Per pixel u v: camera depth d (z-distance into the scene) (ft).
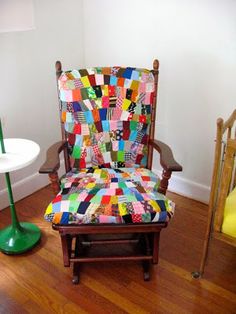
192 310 4.66
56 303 4.79
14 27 4.34
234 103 6.04
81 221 4.37
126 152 5.73
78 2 7.23
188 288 5.02
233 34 5.58
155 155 7.57
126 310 4.67
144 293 4.94
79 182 5.06
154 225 4.48
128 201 4.50
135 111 5.53
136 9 6.56
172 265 5.46
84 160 5.66
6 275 5.27
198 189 7.13
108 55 7.47
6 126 6.56
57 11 6.82
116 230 4.50
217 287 5.04
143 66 6.98
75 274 5.11
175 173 7.41
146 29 6.59
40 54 6.77
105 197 4.58
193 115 6.64
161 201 4.56
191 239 6.06
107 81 5.46
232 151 3.96
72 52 7.52
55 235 6.17
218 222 4.47
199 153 6.87
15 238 5.81
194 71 6.29
